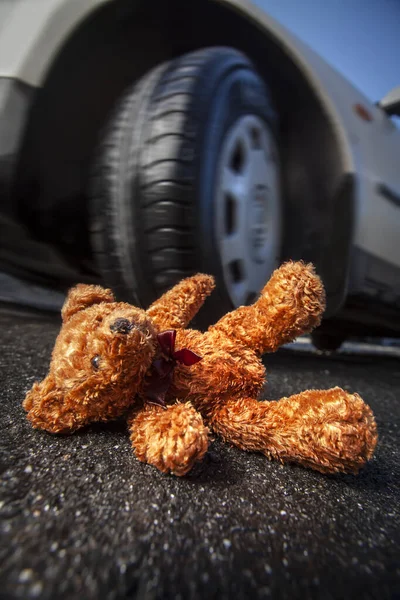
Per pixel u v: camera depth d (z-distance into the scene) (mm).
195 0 799
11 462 337
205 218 723
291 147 1032
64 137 771
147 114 732
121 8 736
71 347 370
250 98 866
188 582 238
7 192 713
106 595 218
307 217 1035
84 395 367
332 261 1017
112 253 739
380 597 252
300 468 402
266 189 942
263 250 942
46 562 234
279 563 268
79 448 376
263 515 320
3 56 662
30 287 1402
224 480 360
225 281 782
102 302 417
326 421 360
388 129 1227
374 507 362
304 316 433
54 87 708
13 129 659
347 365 1207
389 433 589
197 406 406
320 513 337
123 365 351
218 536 285
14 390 506
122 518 287
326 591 250
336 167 990
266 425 388
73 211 861
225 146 790
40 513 278
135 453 356
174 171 695
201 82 761
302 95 981
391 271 1192
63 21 681
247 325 446
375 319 1367
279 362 1003
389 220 1135
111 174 728
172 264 711
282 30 916
